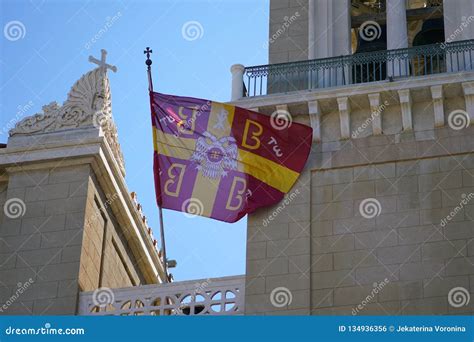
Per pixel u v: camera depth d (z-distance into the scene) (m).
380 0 65.50
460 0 61.41
